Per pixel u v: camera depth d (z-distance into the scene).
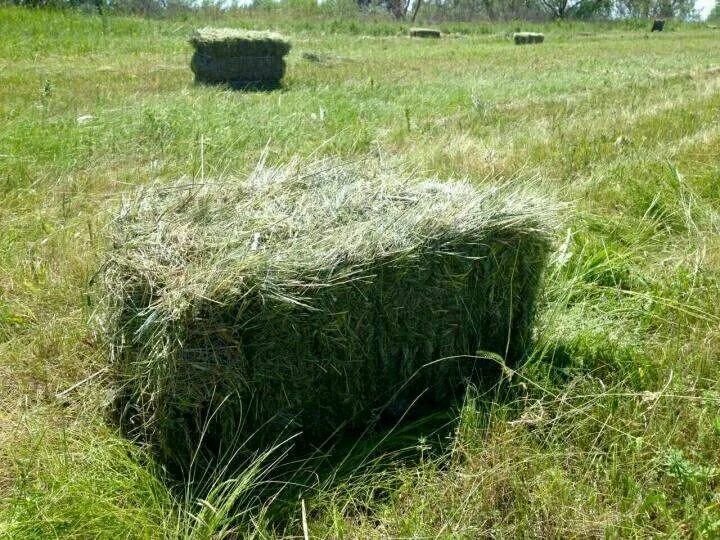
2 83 10.12
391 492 2.58
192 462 2.58
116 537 2.33
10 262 4.11
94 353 3.24
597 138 6.90
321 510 2.54
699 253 4.18
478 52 18.27
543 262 3.28
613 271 4.11
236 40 11.16
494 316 3.20
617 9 55.06
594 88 10.85
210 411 2.65
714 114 8.15
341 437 2.96
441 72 13.17
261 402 2.74
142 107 7.56
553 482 2.53
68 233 4.41
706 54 17.81
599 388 3.07
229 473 2.71
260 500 2.62
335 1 36.50
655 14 57.41
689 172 5.72
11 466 2.66
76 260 4.03
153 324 2.59
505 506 2.52
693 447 2.76
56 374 3.23
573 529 2.40
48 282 3.92
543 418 2.86
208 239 2.85
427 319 3.02
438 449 2.85
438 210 3.05
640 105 8.89
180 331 2.54
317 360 2.79
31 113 7.58
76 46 15.40
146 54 15.41
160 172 5.68
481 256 3.06
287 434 2.83
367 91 10.09
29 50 14.34
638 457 2.67
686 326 3.53
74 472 2.57
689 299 3.72
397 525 2.42
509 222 3.07
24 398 3.09
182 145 6.46
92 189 5.35
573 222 4.66
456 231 2.97
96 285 3.22
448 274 2.99
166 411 2.61
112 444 2.70
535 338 3.38
